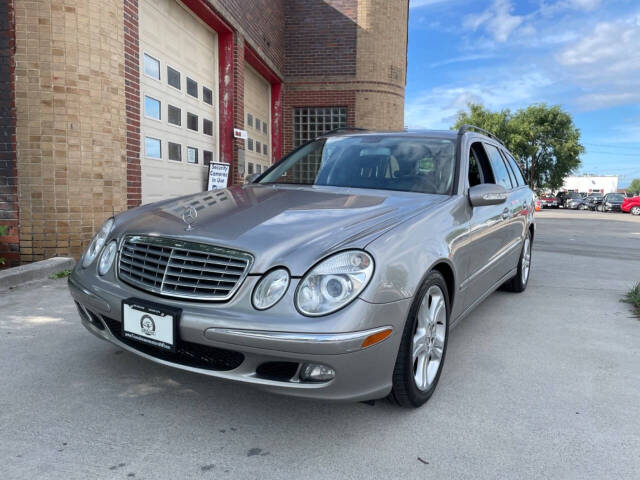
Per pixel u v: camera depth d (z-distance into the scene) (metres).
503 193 3.17
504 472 2.03
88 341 3.33
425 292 2.46
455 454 2.14
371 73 13.44
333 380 2.06
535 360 3.30
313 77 13.61
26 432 2.20
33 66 5.39
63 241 5.63
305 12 13.48
